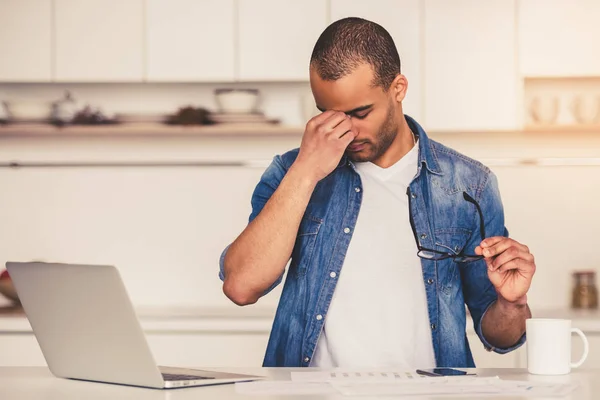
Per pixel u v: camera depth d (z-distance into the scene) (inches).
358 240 86.2
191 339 140.9
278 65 152.0
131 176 163.2
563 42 150.6
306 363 84.7
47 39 152.3
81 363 65.1
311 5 151.5
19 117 156.4
